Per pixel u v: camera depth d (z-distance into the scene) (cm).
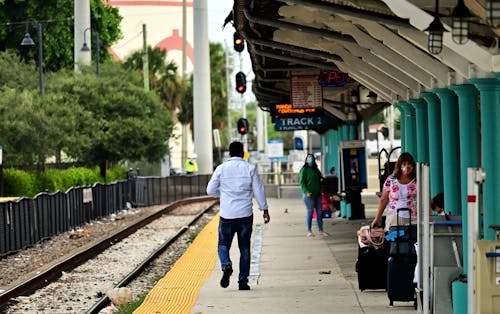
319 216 5244
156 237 6425
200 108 13800
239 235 3206
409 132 4450
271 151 11838
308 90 5509
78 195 7206
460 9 1977
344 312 2714
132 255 5262
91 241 6078
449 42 2408
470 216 1925
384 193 2909
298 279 3478
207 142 13800
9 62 10388
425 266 2375
